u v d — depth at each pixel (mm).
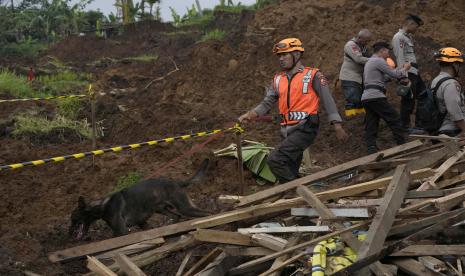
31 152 10328
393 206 4820
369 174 5973
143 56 21500
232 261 5070
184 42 21828
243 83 13555
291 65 6527
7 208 7758
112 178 8922
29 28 29266
